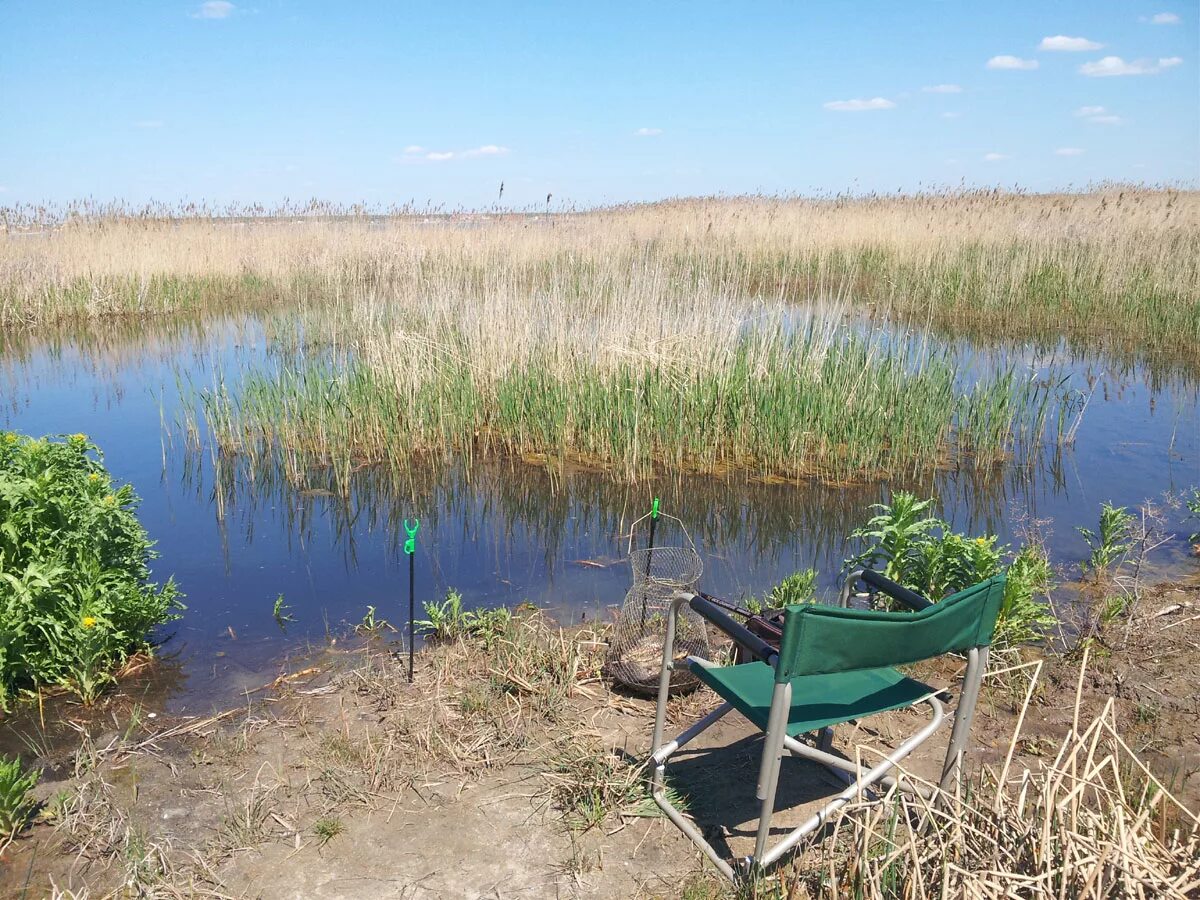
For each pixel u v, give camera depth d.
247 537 7.71
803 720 3.37
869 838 3.19
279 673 5.20
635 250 23.00
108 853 3.59
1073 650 5.26
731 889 3.37
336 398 10.12
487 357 10.56
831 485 9.06
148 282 19.47
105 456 9.85
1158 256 18.00
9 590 4.87
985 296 17.70
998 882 2.95
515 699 4.67
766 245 23.30
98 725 4.61
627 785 3.92
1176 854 3.07
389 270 20.94
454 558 7.27
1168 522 7.89
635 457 9.08
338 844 3.62
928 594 5.55
